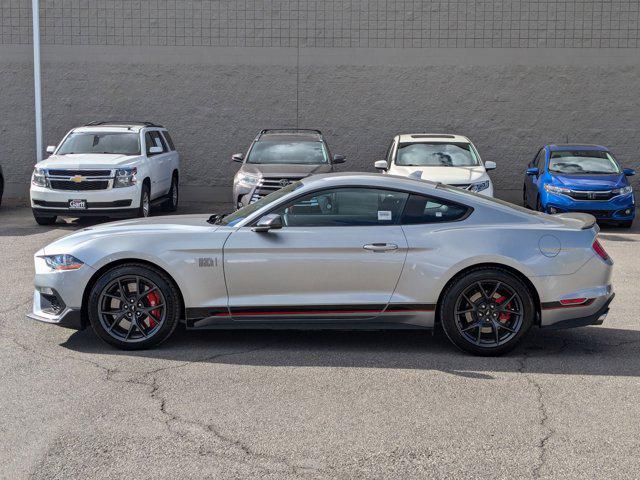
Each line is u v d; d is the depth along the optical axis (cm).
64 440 507
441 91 2034
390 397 594
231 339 758
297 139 1634
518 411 566
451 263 691
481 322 701
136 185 1513
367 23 2020
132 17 2036
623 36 2000
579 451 495
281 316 703
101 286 700
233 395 596
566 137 2033
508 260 689
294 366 671
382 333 787
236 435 518
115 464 471
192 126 2061
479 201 720
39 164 1506
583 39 2006
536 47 2012
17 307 876
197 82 2048
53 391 602
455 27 2016
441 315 702
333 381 631
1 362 675
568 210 1580
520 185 2048
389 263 696
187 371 654
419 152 1589
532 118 2033
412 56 2028
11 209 1834
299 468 468
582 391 611
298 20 2027
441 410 567
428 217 710
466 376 647
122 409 564
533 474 461
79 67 2052
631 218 1596
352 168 2061
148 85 2053
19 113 2064
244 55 2039
